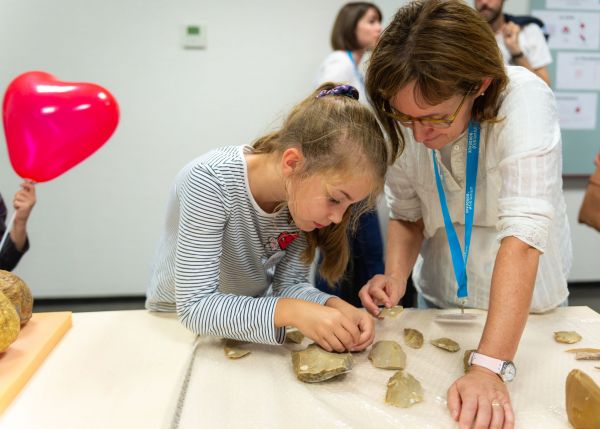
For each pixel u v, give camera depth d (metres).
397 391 0.74
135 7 2.41
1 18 2.37
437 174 1.02
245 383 0.77
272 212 0.92
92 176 2.56
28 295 0.91
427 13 0.74
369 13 2.16
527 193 0.79
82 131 0.86
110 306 2.66
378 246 2.10
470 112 0.88
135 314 1.03
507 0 2.51
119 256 2.67
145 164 2.58
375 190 0.83
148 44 2.46
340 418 0.68
